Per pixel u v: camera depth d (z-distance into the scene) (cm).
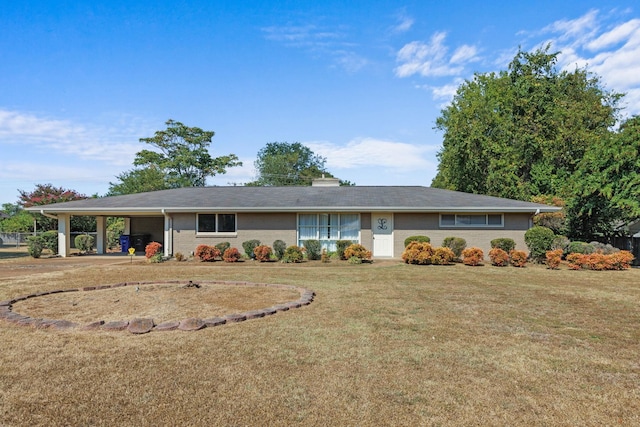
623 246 1734
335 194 1892
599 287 955
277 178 5481
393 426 305
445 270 1270
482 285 965
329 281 1008
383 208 1627
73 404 336
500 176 2416
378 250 1716
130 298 758
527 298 803
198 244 1716
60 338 511
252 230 1717
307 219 1725
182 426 303
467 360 443
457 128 2811
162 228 2200
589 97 2975
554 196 2212
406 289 895
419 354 461
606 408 336
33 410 325
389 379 391
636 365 434
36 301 738
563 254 1564
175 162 4062
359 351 469
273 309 658
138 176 3647
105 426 302
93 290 854
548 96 2603
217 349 472
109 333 535
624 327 588
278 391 363
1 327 564
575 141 2455
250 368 416
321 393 359
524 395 359
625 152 1505
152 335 526
